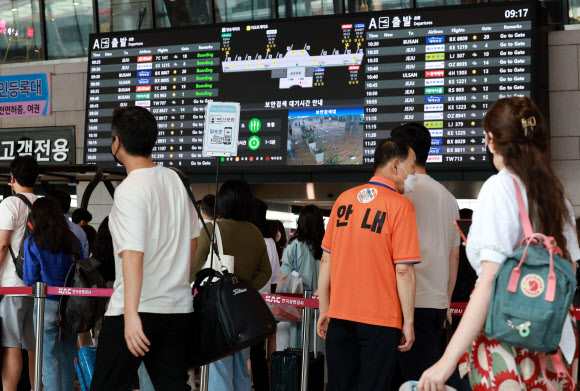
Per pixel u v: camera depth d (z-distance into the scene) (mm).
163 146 7656
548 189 1970
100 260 4977
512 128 2037
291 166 7297
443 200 3447
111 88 7840
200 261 3920
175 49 7680
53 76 8836
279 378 4570
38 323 4363
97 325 6629
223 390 4051
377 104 7074
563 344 1932
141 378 3549
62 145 8719
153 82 7723
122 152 2834
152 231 2711
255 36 7461
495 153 2100
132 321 2551
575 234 2041
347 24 7195
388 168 3277
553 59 7375
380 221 3127
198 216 3020
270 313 2842
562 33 7363
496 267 1894
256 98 7422
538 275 1832
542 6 7434
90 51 7930
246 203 4102
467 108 6824
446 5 7234
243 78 7477
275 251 5145
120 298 2719
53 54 8984
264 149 7375
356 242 3168
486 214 1951
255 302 2814
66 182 8641
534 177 1979
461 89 6848
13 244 4691
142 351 2564
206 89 7570
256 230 4160
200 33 7613
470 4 6855
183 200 2861
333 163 7180
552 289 1805
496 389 1934
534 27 6668
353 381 3201
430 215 3402
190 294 2838
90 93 7895
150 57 7754
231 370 4121
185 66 7641
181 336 2770
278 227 7074
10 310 4625
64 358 4574
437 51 6934
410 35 7020
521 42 6703
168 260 2750
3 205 4668
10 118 8945
